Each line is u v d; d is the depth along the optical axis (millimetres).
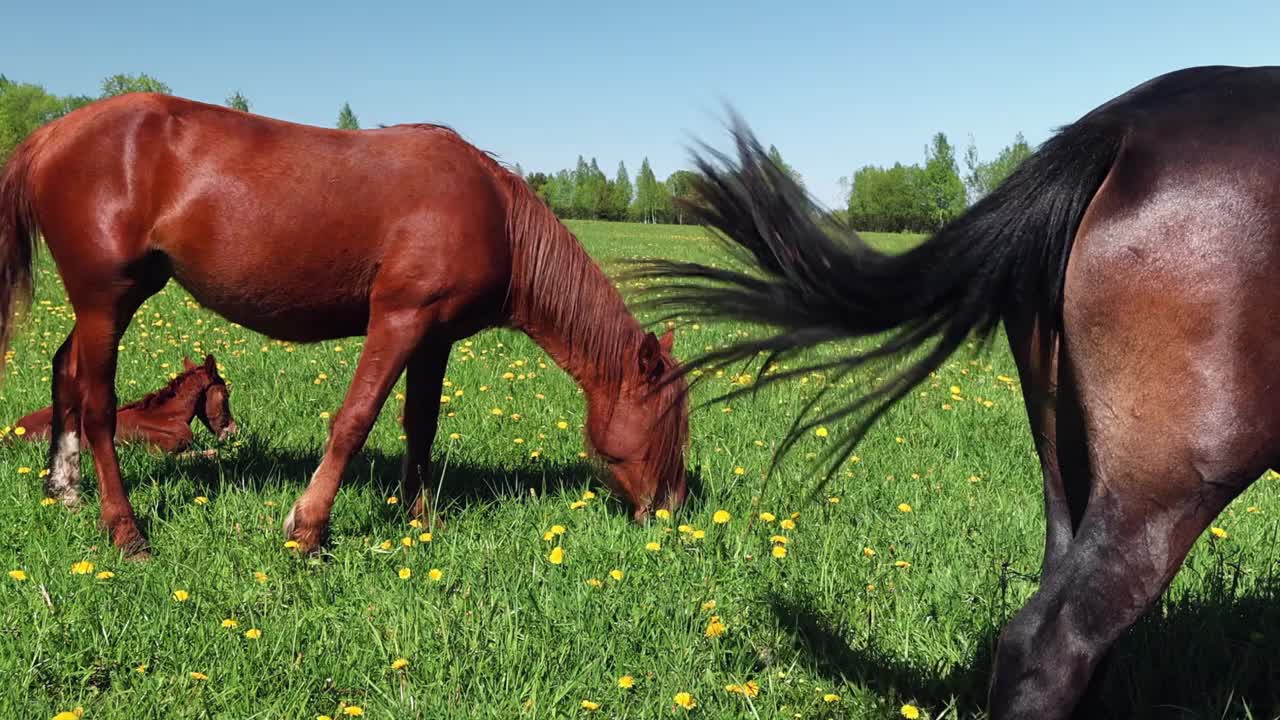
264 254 4230
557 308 4629
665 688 3020
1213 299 2047
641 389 4617
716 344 10539
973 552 4215
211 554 4094
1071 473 2490
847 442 2625
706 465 5398
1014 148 50125
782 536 4199
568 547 4195
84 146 4168
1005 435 6574
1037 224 2311
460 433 6277
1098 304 2182
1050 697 2199
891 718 2959
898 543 4320
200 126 4242
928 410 7227
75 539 4277
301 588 3752
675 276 2797
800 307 2545
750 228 2605
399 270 4285
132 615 3406
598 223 88000
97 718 2865
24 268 4508
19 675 2990
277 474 5391
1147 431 2146
